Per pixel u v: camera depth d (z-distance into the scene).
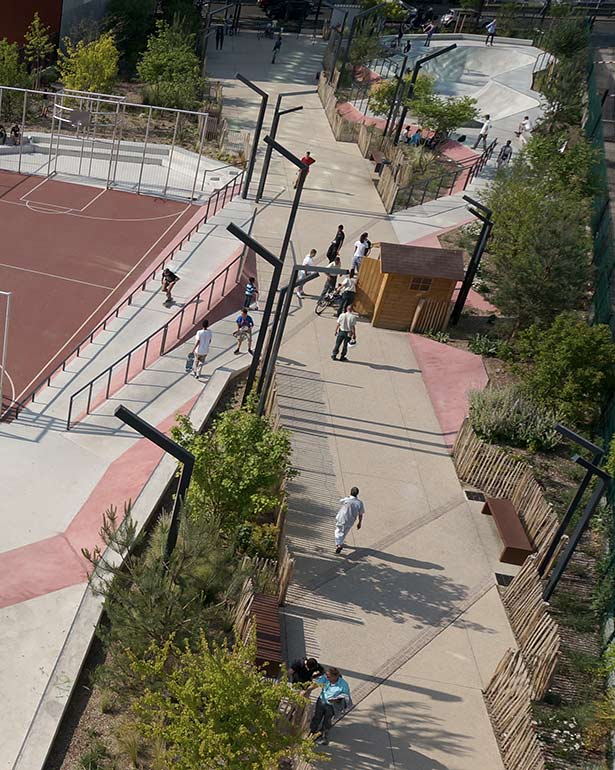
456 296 34.34
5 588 19.17
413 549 21.59
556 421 25.67
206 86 55.59
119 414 15.67
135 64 58.28
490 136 53.41
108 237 38.53
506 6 72.19
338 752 16.05
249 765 13.22
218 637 16.84
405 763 16.09
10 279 33.78
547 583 20.75
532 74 62.78
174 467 22.50
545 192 37.44
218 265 36.56
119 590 16.25
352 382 28.34
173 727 13.64
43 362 29.12
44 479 22.95
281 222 40.31
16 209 39.59
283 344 29.91
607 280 32.38
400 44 66.62
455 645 19.00
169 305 33.09
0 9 51.16
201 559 16.84
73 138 45.88
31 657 17.58
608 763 16.55
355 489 20.50
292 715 15.93
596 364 26.11
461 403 28.03
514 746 16.28
